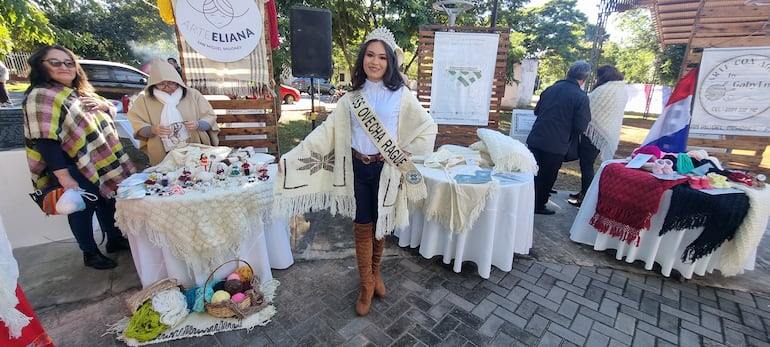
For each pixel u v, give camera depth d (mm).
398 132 1821
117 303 2062
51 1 7238
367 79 1793
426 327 1939
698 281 2465
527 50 16703
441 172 2479
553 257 2744
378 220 1792
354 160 1823
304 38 3693
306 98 16250
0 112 2621
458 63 4262
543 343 1847
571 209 3752
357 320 1979
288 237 2479
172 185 1969
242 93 3105
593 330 1955
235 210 1942
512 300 2195
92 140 2125
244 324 1902
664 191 2348
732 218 2180
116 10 14891
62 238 2811
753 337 1937
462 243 2361
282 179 1830
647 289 2355
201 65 2928
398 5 6559
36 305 2020
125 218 1869
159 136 2391
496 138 2795
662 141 3676
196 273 2016
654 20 6039
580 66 3160
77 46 5898
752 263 2426
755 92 3600
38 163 2012
